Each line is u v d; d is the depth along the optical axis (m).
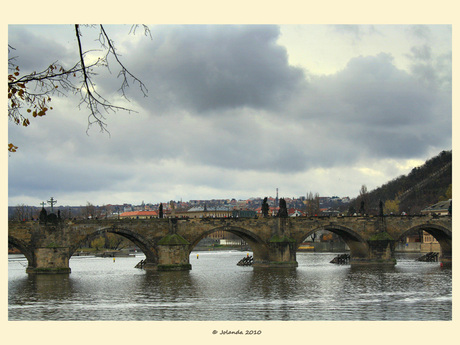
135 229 167.25
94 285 131.75
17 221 156.12
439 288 123.00
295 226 186.75
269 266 186.00
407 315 89.69
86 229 161.25
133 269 188.25
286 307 97.38
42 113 33.34
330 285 129.50
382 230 195.12
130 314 91.06
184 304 101.31
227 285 130.50
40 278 148.88
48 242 158.12
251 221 182.62
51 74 31.45
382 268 180.00
